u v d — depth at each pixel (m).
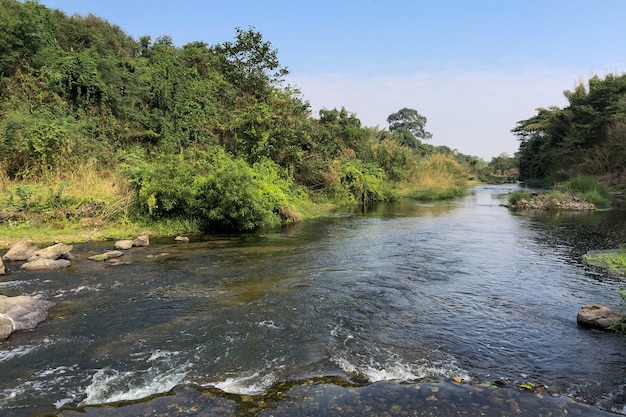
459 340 5.83
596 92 44.28
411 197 34.28
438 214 22.45
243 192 15.03
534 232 15.79
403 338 5.89
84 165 16.86
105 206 14.62
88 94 22.48
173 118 26.86
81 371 4.93
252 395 4.36
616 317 6.18
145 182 15.14
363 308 7.13
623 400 4.32
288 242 13.42
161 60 31.77
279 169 22.14
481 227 17.22
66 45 29.73
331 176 26.31
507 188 51.53
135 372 4.90
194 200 15.02
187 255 11.23
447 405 4.12
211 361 5.18
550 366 5.07
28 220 13.52
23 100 20.59
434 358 5.28
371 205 28.02
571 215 21.45
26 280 8.58
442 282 8.79
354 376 4.82
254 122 21.91
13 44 21.94
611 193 33.91
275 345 5.65
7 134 16.36
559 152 48.88
